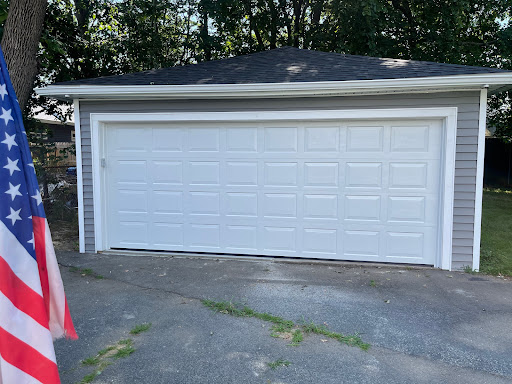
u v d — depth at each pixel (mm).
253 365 2941
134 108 5758
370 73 5215
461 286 4621
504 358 3059
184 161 5844
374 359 3037
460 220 5133
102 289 4527
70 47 10211
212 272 5121
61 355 3080
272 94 5254
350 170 5434
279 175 5625
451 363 2988
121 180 6016
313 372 2855
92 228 6047
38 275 2066
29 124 9203
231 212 5801
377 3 9664
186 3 12648
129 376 2801
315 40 12328
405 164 5293
